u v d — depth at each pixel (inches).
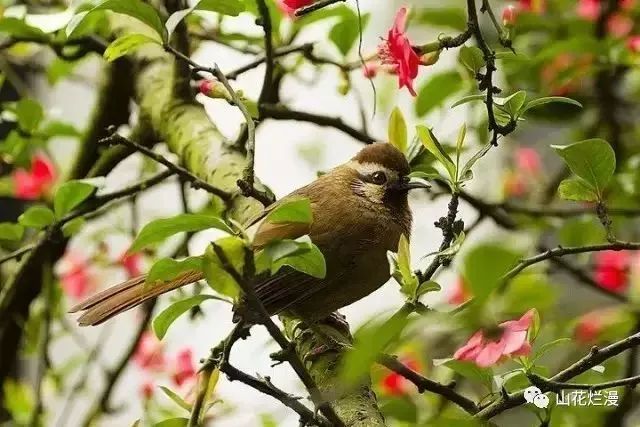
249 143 221.5
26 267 326.3
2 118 354.6
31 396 405.4
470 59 218.8
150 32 330.0
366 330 142.5
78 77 387.2
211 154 291.7
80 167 362.9
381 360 218.1
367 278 302.4
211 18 353.1
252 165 220.4
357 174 306.8
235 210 270.2
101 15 320.5
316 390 173.9
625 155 378.6
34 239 343.0
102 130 358.3
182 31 303.1
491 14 210.1
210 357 217.5
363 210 301.0
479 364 193.0
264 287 273.4
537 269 352.8
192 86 318.0
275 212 165.9
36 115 338.0
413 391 312.7
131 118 382.9
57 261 369.4
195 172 294.4
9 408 384.5
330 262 293.3
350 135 326.3
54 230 294.8
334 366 247.3
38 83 532.1
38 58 448.8
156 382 367.2
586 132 385.4
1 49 340.8
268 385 184.5
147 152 265.7
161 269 171.5
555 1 380.5
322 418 185.3
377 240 299.6
